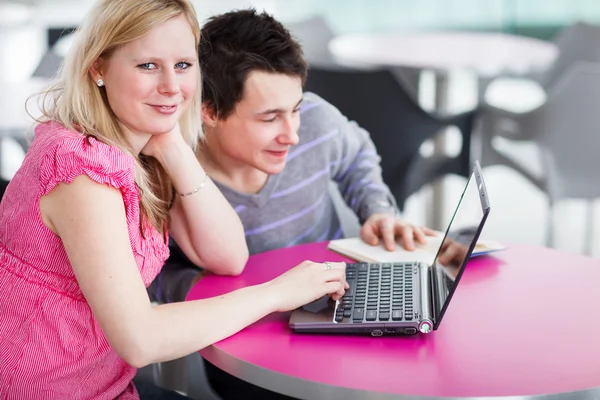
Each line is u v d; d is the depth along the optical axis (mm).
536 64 3754
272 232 2035
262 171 1848
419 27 6344
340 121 2201
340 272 1497
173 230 1711
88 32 1371
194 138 1694
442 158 3770
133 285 1297
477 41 4234
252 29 1759
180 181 1648
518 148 5172
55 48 4285
